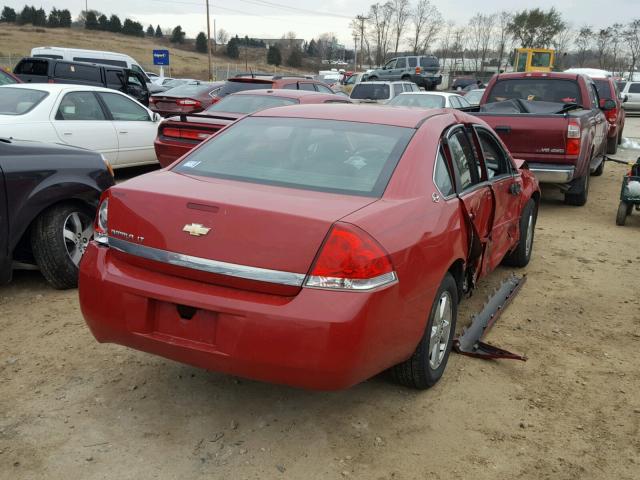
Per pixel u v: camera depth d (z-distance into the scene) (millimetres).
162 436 3176
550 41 68062
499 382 3863
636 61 65688
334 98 10938
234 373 2898
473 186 4191
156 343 2998
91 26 122750
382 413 3453
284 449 3104
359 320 2748
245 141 3783
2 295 5027
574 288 5750
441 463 3039
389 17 76375
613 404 3660
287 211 2832
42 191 4777
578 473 3008
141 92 17422
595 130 9844
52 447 3055
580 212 9352
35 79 16172
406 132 3680
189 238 2910
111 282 3074
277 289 2783
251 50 127812
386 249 2887
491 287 5656
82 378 3721
